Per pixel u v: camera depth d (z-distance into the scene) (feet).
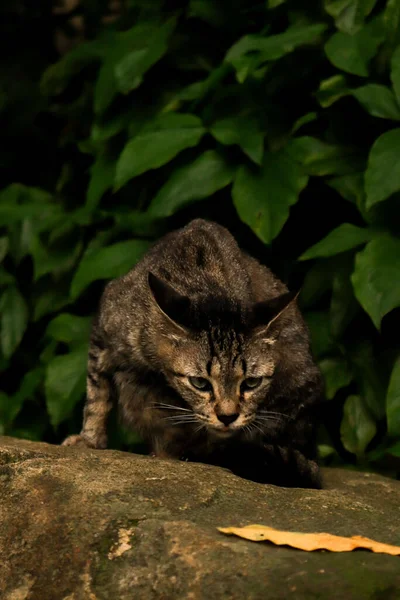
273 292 21.93
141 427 20.85
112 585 13.56
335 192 25.67
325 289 24.49
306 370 20.70
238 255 21.34
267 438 20.11
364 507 16.01
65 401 25.48
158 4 29.99
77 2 38.52
